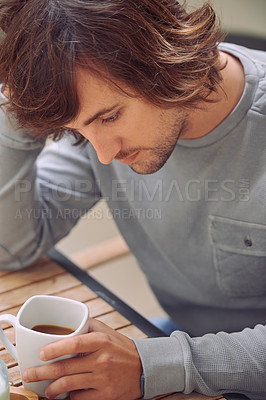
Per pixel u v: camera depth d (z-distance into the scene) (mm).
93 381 862
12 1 910
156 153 1008
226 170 1129
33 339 832
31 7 858
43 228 1273
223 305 1305
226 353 934
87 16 837
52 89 857
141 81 885
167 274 1349
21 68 878
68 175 1336
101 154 952
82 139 1172
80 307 893
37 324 906
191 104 983
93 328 919
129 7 864
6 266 1206
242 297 1255
